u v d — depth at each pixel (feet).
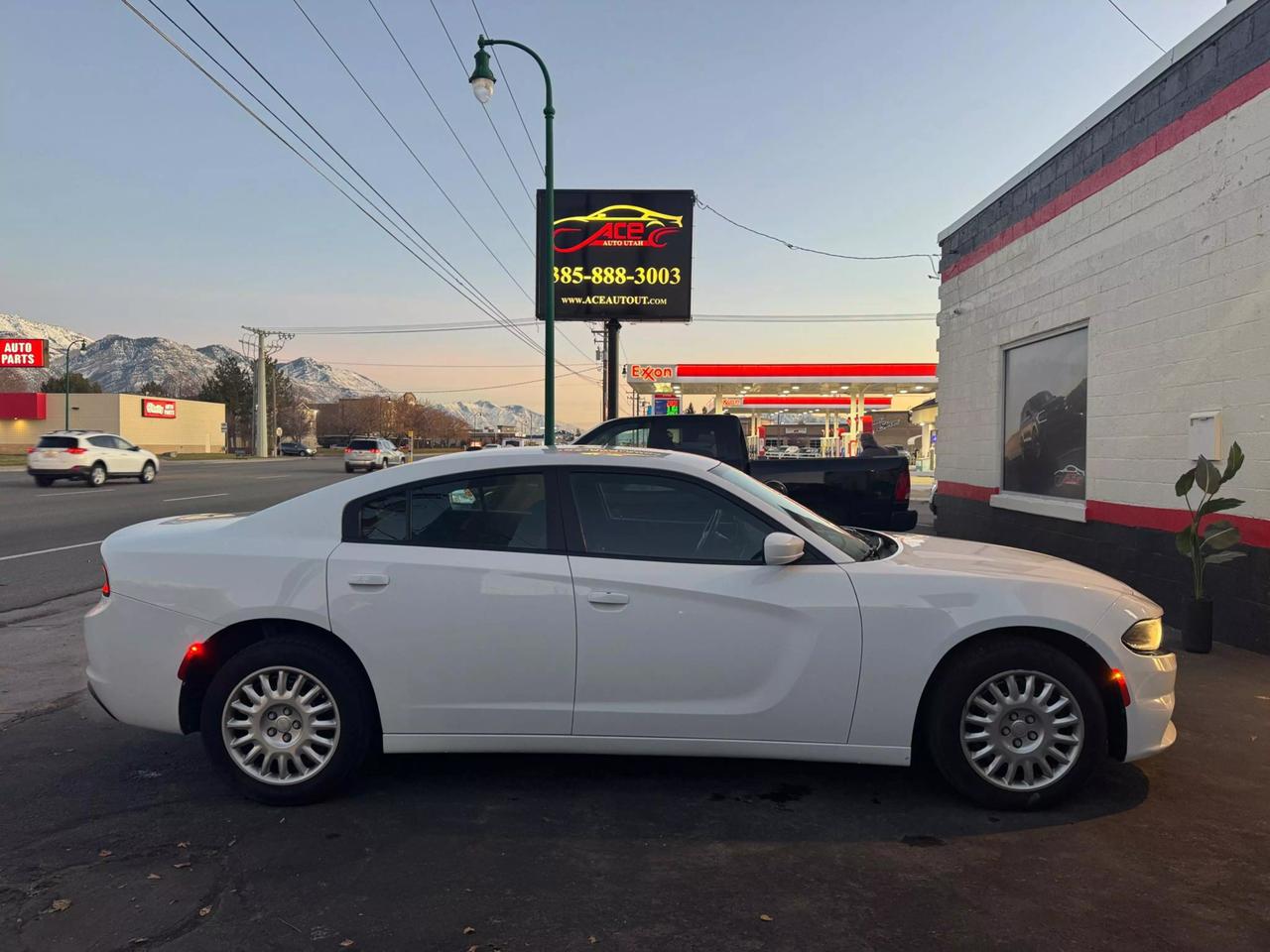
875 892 9.97
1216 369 21.26
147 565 12.61
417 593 12.12
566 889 10.07
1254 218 19.95
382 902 9.76
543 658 12.09
